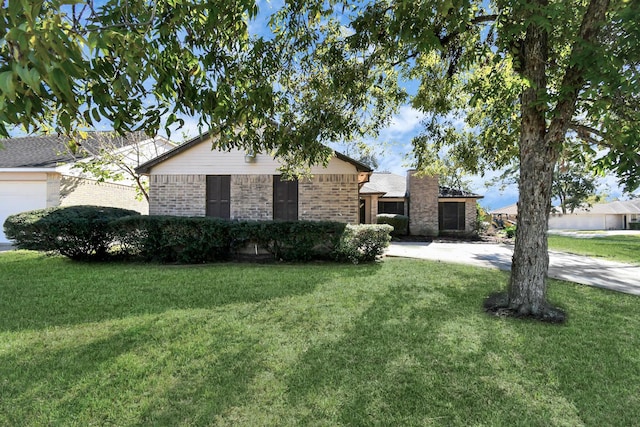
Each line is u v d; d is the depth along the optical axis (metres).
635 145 3.18
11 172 12.21
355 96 5.66
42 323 4.23
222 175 11.09
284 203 10.98
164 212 11.09
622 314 4.68
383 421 2.35
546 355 3.38
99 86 1.93
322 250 9.03
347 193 10.84
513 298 4.74
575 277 7.30
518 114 6.30
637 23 2.63
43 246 8.40
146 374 2.97
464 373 3.02
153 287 6.04
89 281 6.46
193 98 2.66
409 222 18.78
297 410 2.48
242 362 3.20
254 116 3.62
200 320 4.34
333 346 3.57
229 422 2.34
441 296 5.52
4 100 1.28
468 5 3.09
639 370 3.09
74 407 2.49
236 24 3.04
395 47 4.53
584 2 4.12
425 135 7.58
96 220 8.73
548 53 4.64
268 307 4.90
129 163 14.92
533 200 4.62
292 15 4.49
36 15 1.23
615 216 40.66
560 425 2.32
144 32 1.94
